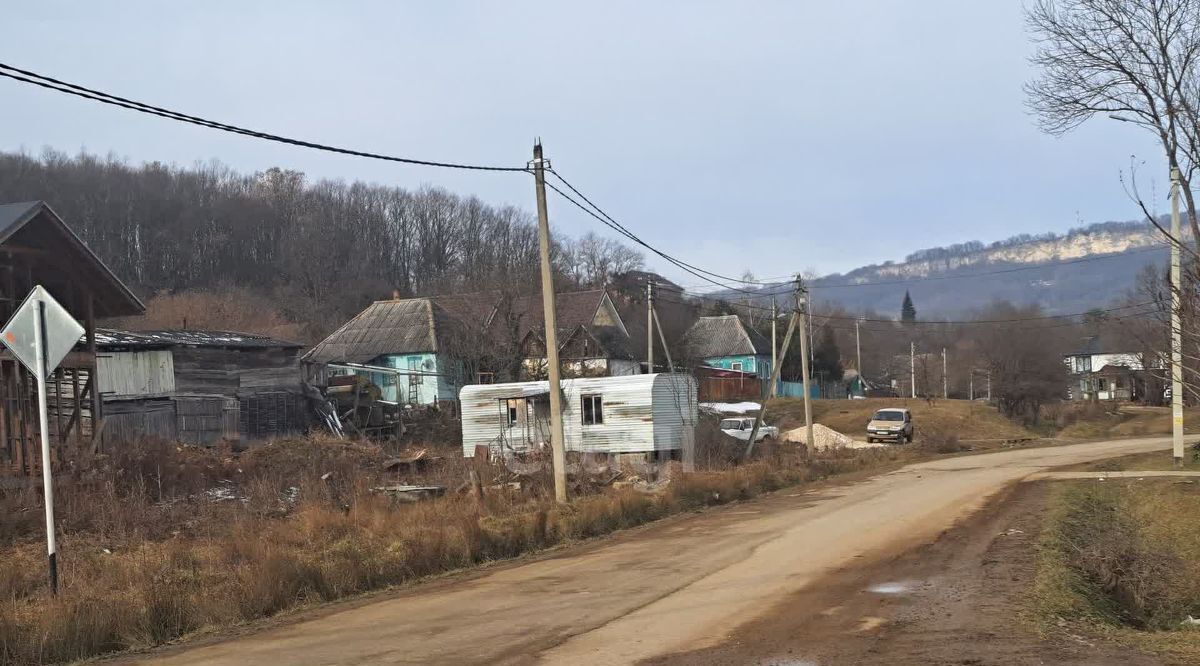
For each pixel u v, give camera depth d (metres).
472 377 52.12
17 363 24.64
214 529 18.62
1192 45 23.72
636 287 78.94
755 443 40.25
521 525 17.06
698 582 12.45
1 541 17.52
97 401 28.78
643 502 20.91
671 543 16.59
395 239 102.88
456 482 25.67
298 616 11.48
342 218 101.19
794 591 11.52
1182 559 15.23
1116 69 25.23
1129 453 37.75
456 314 56.91
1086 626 9.50
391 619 10.79
